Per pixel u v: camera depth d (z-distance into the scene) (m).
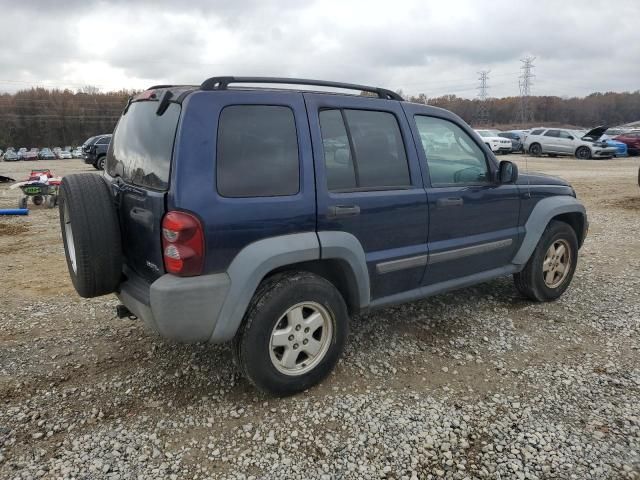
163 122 2.87
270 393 3.06
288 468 2.54
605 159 25.20
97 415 2.96
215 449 2.67
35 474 2.48
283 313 2.97
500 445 2.70
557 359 3.64
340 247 3.12
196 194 2.65
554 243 4.64
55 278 5.66
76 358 3.66
